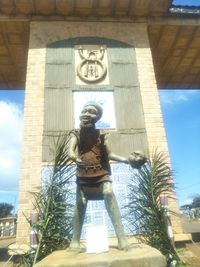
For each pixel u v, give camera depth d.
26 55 14.27
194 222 19.86
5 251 10.57
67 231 6.33
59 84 10.86
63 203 6.48
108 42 11.78
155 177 6.99
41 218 6.38
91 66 11.27
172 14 12.30
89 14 11.95
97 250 4.13
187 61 15.12
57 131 10.10
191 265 6.67
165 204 6.91
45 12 11.77
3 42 13.33
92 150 4.53
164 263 3.83
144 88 11.09
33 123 10.18
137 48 11.80
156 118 10.60
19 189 9.20
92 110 4.62
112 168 9.50
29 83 10.80
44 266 3.72
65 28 11.83
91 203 9.04
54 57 11.33
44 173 9.38
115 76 11.20
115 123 10.43
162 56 14.62
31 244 6.23
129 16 12.17
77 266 3.63
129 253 3.93
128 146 10.09
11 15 11.80
